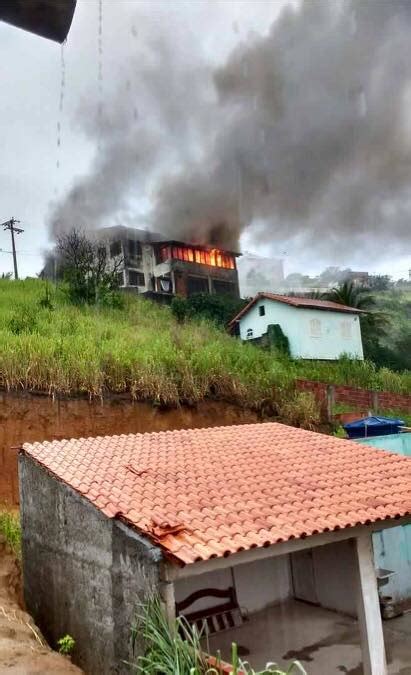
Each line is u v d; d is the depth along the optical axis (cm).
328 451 907
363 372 2295
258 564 895
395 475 800
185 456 835
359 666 701
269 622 839
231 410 1630
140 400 1494
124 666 568
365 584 650
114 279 2739
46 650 630
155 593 525
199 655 473
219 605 838
